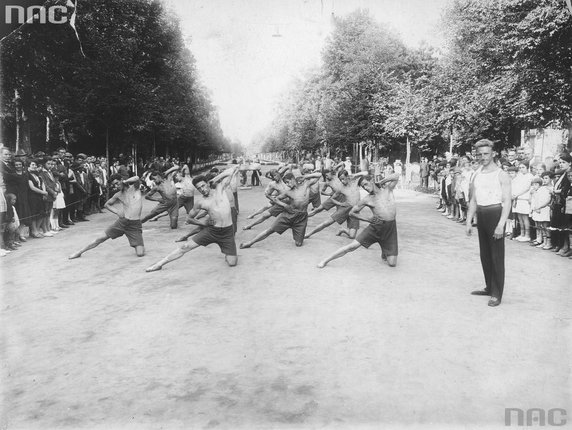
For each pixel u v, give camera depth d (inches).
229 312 217.3
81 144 1010.7
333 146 1438.2
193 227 482.6
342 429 124.4
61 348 179.0
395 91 1135.6
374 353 170.7
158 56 911.0
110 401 140.3
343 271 293.0
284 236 428.5
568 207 322.0
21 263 323.6
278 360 165.8
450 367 159.2
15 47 582.9
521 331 191.0
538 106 618.8
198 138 1429.6
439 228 475.8
